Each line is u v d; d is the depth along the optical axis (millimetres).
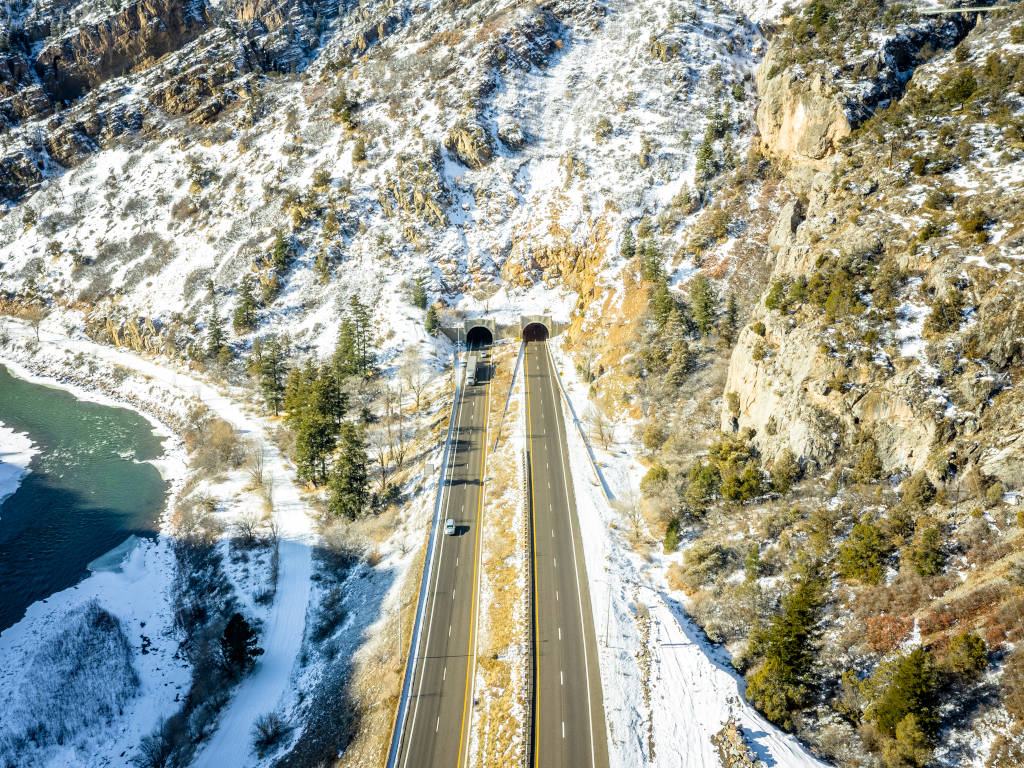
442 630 60375
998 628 44312
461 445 88562
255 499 84938
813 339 66812
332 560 73750
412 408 99625
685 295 102438
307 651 63875
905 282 67188
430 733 50750
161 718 59531
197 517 83000
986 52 95188
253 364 113000
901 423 59406
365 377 107750
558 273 126438
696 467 72812
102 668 63750
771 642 49719
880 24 115812
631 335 101062
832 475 63062
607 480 79250
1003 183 70562
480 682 54812
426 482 81812
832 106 102688
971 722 41125
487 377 106125
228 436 98125
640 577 64688
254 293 126000
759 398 72125
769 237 105375
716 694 50812
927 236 68312
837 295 68312
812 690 48688
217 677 61500
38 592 74188
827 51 113438
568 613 60781
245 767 53094
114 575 76562
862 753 43781
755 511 65562
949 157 78000
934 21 114312
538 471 81562
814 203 87500
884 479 60250
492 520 73938
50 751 55719
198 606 70562
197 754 55188
